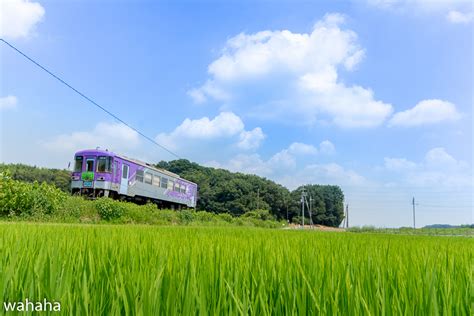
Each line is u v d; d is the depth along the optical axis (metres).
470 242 7.00
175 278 1.75
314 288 1.77
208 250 2.81
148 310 1.39
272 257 2.65
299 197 98.44
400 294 1.77
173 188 36.84
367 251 3.47
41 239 3.34
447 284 1.91
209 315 1.51
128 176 27.88
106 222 21.81
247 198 82.94
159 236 4.69
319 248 3.69
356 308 1.51
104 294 1.65
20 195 19.06
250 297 1.75
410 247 4.53
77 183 25.12
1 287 1.49
